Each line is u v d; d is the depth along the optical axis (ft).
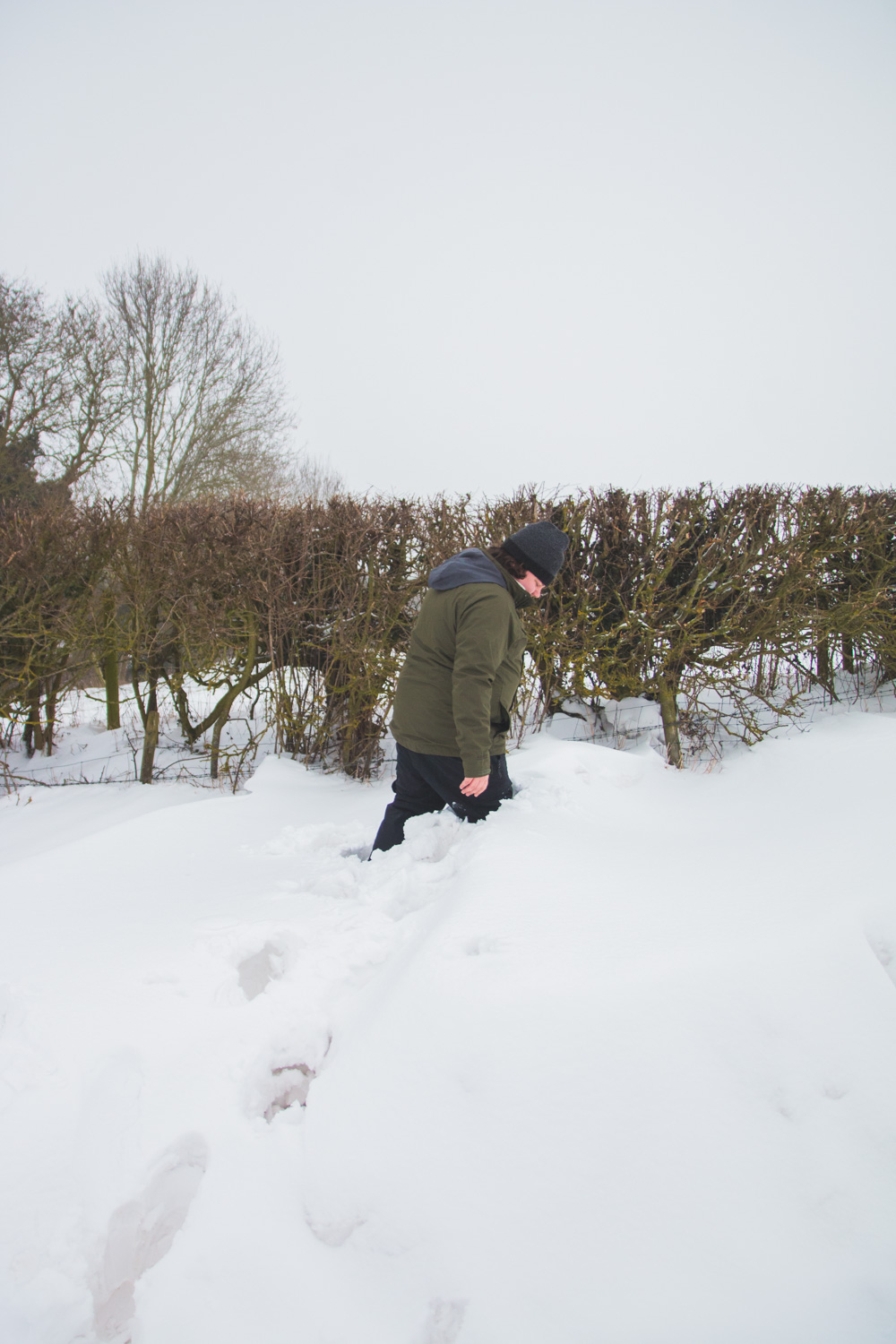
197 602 16.01
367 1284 4.18
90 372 48.88
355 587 15.57
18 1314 4.09
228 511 16.75
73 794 16.74
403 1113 4.82
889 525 16.65
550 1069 4.87
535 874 6.93
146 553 16.88
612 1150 4.55
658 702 16.08
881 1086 4.81
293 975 6.35
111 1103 5.11
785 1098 4.78
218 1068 5.46
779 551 14.62
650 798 11.02
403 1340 3.94
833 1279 4.03
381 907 7.51
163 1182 4.79
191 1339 3.99
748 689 15.02
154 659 17.69
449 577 8.14
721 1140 4.58
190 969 6.40
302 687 16.40
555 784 10.00
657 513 14.71
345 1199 4.52
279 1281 4.20
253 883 8.73
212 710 18.88
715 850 8.30
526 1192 4.41
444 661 8.33
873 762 10.71
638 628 14.71
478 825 8.39
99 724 21.97
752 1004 5.20
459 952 5.75
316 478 68.28
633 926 6.05
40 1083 5.18
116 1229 4.53
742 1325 3.87
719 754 14.28
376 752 15.96
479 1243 4.23
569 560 15.05
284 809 12.48
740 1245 4.16
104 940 7.03
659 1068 4.88
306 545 15.61
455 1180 4.49
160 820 11.00
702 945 5.69
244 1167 4.79
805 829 8.50
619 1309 3.94
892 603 16.97
